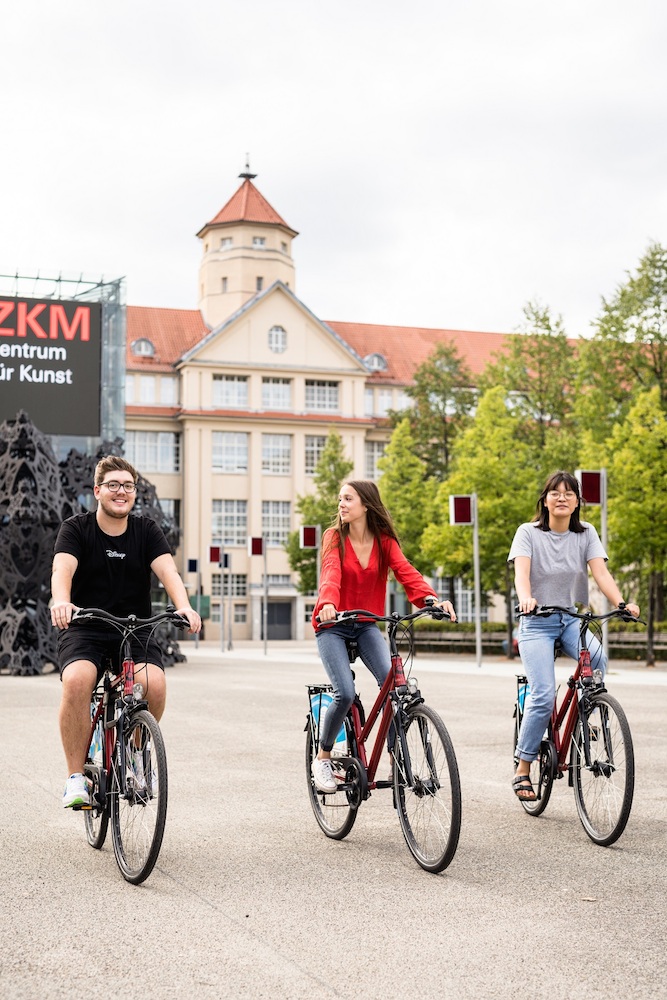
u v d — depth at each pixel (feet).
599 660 20.66
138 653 18.24
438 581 221.46
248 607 221.66
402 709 18.29
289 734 37.76
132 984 12.22
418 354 250.16
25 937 14.05
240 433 224.94
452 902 15.58
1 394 115.75
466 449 121.08
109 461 18.58
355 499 19.65
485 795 24.84
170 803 24.18
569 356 146.72
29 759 31.48
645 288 135.85
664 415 98.73
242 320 224.53
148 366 224.74
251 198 242.99
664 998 11.65
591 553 21.44
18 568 80.79
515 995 11.77
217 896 16.05
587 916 14.78
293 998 11.75
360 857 18.63
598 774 19.40
